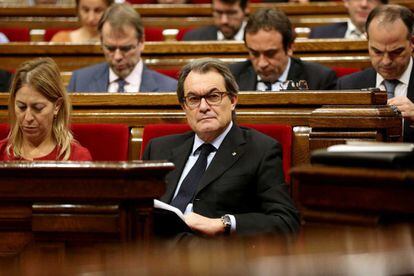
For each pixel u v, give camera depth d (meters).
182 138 7.96
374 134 7.45
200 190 7.44
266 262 4.04
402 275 4.11
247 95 8.37
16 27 15.14
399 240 4.45
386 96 8.00
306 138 8.16
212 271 4.02
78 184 5.61
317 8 14.54
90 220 5.61
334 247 4.25
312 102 8.20
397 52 9.15
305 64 10.28
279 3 14.89
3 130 8.59
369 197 4.94
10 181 5.68
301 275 3.96
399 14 9.17
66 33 13.52
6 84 11.26
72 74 10.85
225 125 7.64
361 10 12.15
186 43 12.06
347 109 7.56
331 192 5.06
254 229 7.03
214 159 7.55
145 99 8.72
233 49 11.96
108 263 4.72
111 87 10.60
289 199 7.36
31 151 7.81
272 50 9.87
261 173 7.42
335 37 12.91
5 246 5.79
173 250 4.63
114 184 5.57
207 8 14.78
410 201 4.83
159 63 12.16
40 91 7.65
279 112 8.30
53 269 5.02
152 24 14.73
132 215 5.64
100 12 13.27
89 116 8.74
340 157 5.05
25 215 5.75
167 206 6.28
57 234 5.67
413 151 5.05
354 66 11.72
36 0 16.88
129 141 8.62
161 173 5.62
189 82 7.63
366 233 4.76
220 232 7.00
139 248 5.36
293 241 4.59
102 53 12.45
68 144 7.81
